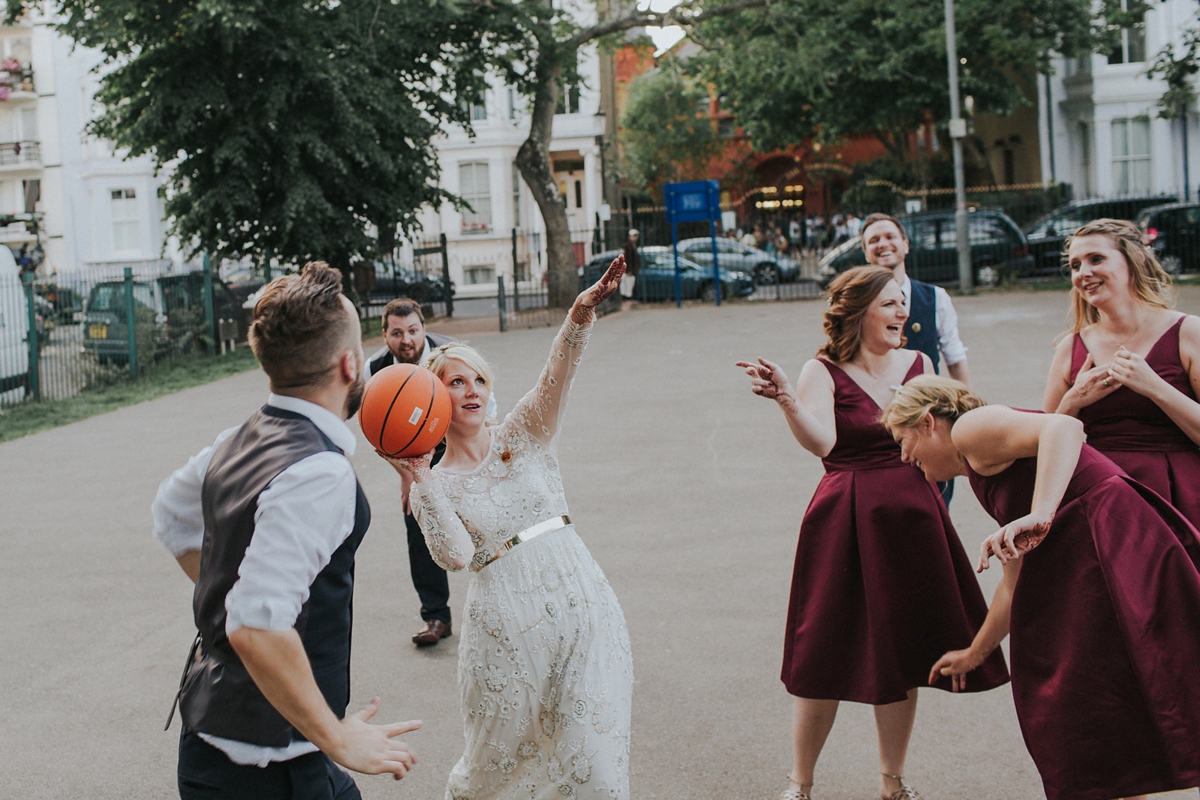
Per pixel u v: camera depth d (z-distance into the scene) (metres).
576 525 7.16
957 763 3.87
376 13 20.95
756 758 3.96
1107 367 3.57
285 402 2.38
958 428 3.16
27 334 15.40
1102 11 28.98
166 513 2.51
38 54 41.59
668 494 7.81
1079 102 32.44
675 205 23.75
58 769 4.12
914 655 3.48
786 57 24.56
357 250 21.06
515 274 24.59
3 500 8.91
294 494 2.20
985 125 38.53
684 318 20.83
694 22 24.38
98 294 17.03
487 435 3.22
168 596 6.23
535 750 3.03
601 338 17.77
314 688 2.15
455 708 4.56
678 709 4.40
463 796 3.15
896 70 30.09
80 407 14.21
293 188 19.92
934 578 3.48
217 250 20.77
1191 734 2.68
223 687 2.27
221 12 18.31
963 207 22.33
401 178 21.89
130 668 5.14
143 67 20.05
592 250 27.55
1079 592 2.88
